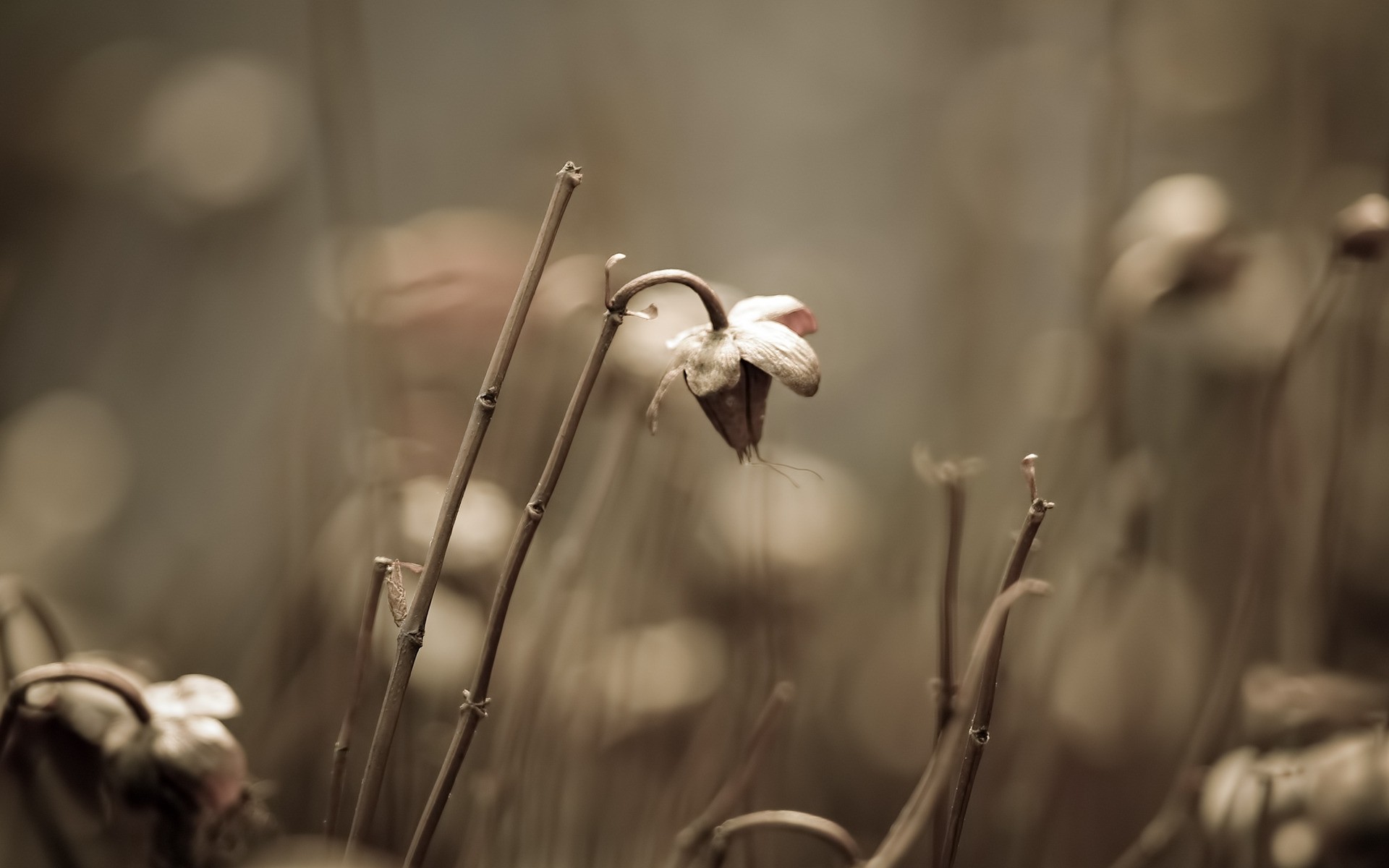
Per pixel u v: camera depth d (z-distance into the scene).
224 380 1.79
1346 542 1.04
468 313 1.03
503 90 1.99
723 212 2.00
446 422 1.04
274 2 1.95
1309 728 0.93
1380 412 1.13
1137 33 1.34
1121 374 0.99
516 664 0.95
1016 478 1.29
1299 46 1.34
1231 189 1.44
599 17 1.62
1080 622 1.00
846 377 1.78
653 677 0.97
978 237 1.58
